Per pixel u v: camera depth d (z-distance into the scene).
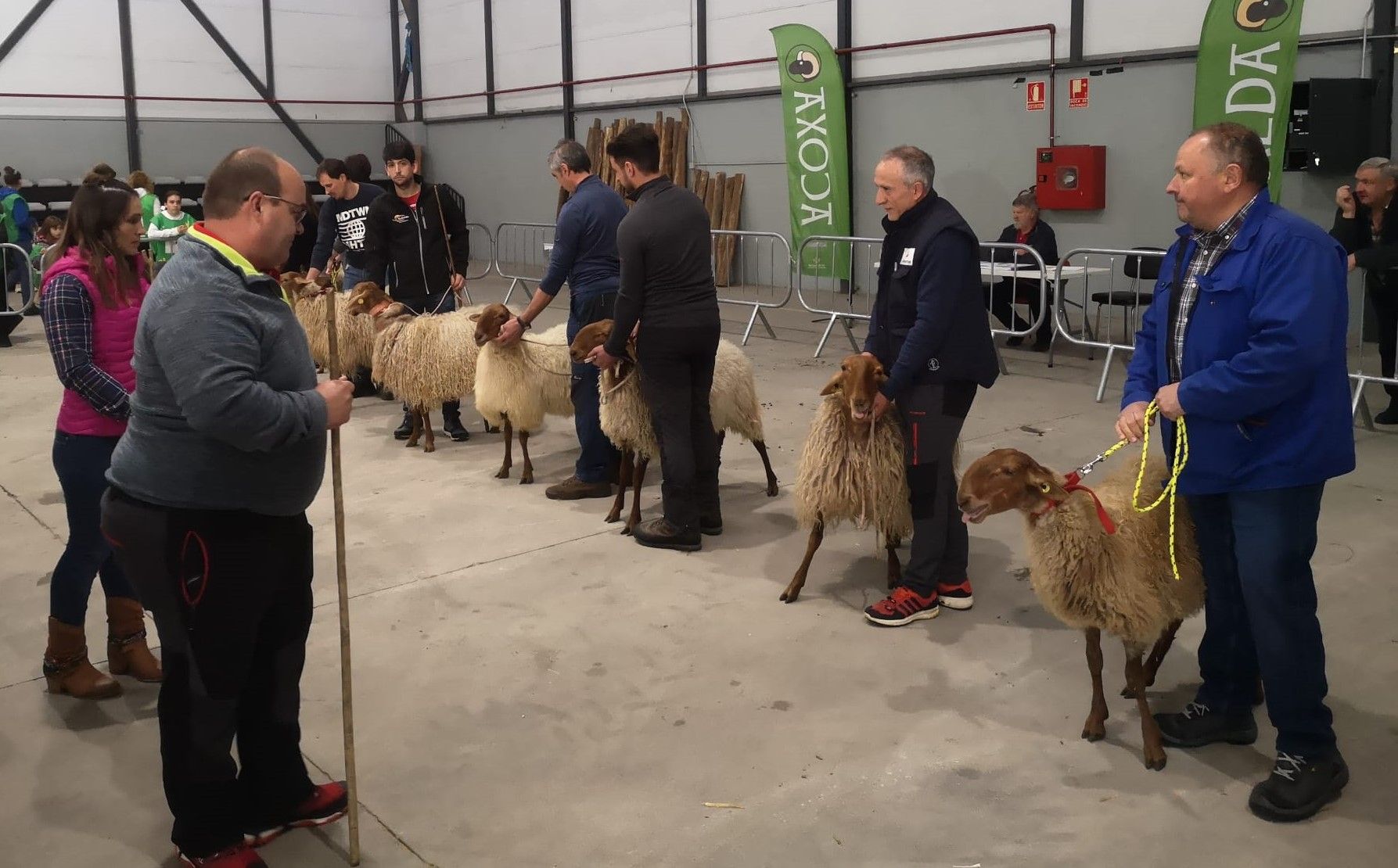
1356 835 2.60
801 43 11.67
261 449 2.23
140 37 16.50
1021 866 2.54
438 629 3.88
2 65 15.59
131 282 3.17
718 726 3.19
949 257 3.52
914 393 3.69
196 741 2.41
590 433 5.23
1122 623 2.86
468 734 3.18
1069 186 9.90
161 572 2.31
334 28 18.03
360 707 3.34
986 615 3.90
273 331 2.30
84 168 16.41
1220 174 2.57
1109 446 5.95
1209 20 8.58
